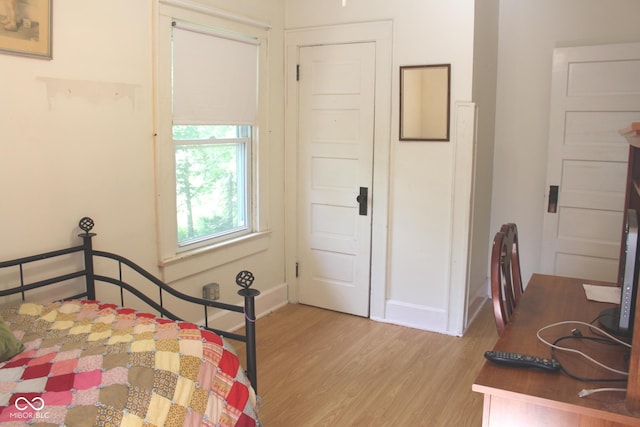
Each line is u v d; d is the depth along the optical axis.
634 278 1.69
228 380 1.94
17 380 1.70
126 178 2.79
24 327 2.10
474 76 3.42
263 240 3.89
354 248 3.92
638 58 3.56
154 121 2.90
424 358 3.28
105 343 1.96
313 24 3.81
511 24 4.02
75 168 2.54
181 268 3.17
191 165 3.27
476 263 3.92
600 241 3.83
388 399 2.79
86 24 2.51
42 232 2.43
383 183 3.73
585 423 1.38
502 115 4.14
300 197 4.07
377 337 3.60
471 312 3.86
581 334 1.85
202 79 3.19
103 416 1.57
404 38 3.53
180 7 2.98
